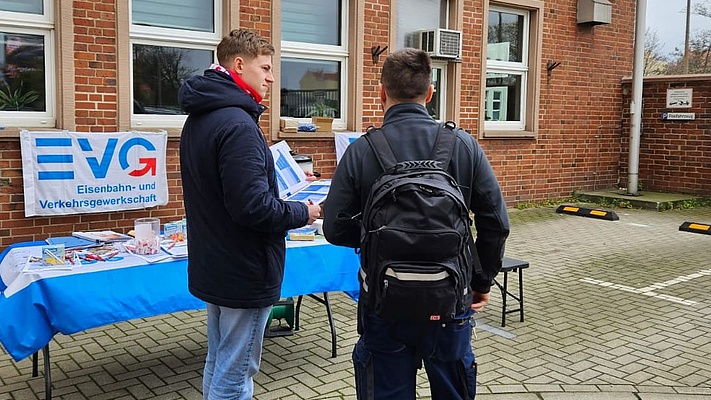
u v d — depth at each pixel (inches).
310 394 151.3
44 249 147.7
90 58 256.7
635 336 195.8
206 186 109.5
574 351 182.7
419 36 372.8
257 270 111.0
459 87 389.1
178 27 283.4
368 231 92.9
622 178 497.4
